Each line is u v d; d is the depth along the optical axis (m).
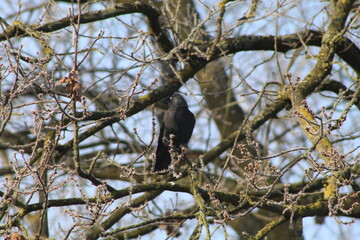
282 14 12.03
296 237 10.54
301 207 9.25
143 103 11.66
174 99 12.54
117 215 12.73
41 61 7.63
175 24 13.76
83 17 11.45
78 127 8.00
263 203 8.23
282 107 11.76
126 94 9.03
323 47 11.47
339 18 11.77
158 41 12.68
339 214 9.39
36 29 11.07
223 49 12.59
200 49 12.59
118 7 11.66
